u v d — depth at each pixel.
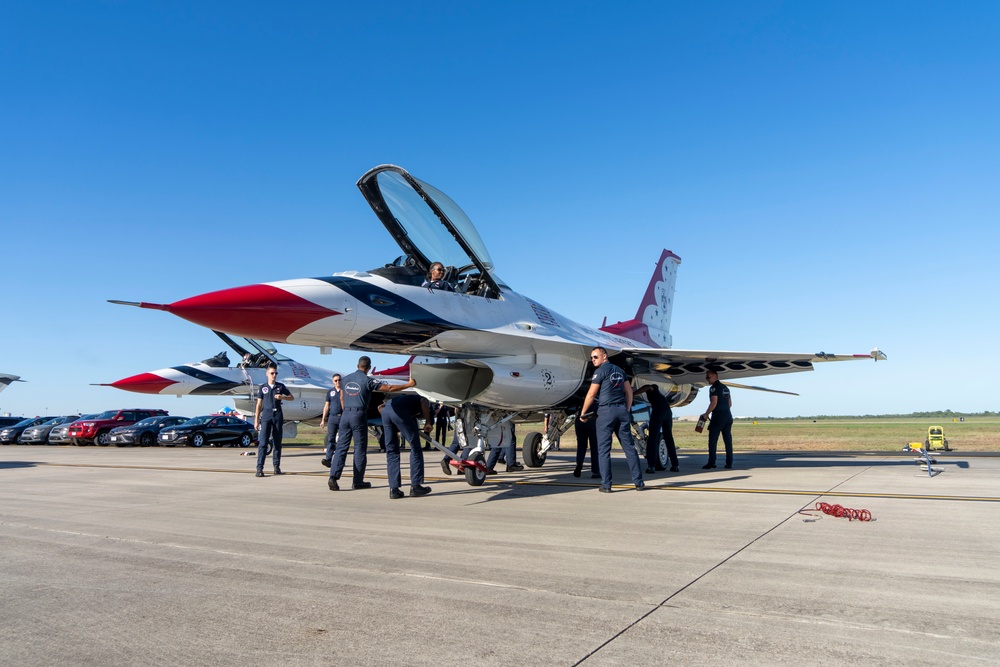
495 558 4.72
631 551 4.91
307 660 2.86
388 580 4.14
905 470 11.62
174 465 15.12
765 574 4.20
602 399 8.62
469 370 10.08
